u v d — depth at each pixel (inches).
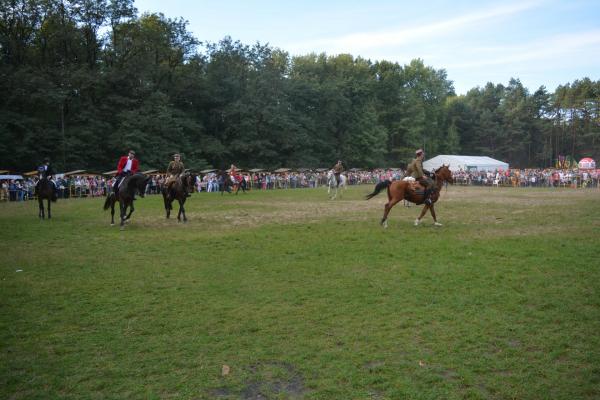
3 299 355.3
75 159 2117.4
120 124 2268.7
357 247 542.9
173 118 2461.9
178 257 503.8
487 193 1641.2
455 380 228.8
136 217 876.6
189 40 2755.9
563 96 4685.0
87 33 2351.1
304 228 705.6
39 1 2180.1
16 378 232.2
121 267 457.7
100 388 224.2
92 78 2151.8
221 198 1408.7
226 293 371.6
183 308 336.2
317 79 3540.8
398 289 373.4
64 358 255.0
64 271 441.7
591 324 294.0
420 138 4094.5
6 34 2182.6
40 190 843.4
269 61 3006.9
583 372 233.1
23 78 1967.3
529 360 247.4
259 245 568.4
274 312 326.3
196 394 218.2
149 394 217.6
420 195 695.1
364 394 216.5
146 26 2596.0
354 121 3592.5
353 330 292.0
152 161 2255.2
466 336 279.0
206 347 268.8
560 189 1989.4
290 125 2925.7
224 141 2881.4
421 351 259.9
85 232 680.4
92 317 318.0
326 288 381.4
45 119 2143.2
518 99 4712.1
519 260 462.0
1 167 2003.0
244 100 2859.3
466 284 382.0
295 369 241.8
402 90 4050.2
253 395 218.7
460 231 657.0
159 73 2650.1
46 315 322.3
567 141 4667.8
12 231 689.0
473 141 4650.6
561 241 554.6
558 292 356.8
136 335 287.7
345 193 1688.0
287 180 2377.0
